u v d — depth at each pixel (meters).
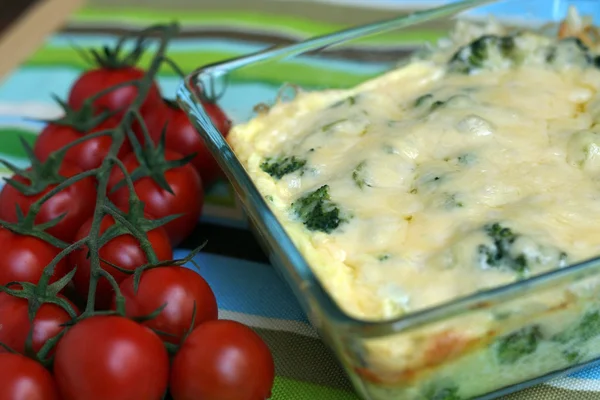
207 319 0.40
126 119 0.46
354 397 0.40
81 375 0.37
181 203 0.45
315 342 0.42
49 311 0.39
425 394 0.37
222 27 0.59
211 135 0.42
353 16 0.58
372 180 0.42
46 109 0.54
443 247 0.39
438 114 0.44
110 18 0.60
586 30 0.49
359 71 0.50
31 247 0.41
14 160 0.51
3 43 0.59
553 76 0.46
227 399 0.38
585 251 0.38
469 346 0.36
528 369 0.39
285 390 0.41
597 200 0.40
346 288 0.38
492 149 0.42
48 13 0.61
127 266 0.41
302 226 0.41
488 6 0.50
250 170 0.44
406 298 0.38
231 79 0.48
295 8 0.59
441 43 0.50
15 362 0.37
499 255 0.38
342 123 0.45
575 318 0.37
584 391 0.40
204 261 0.46
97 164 0.47
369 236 0.40
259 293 0.45
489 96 0.45
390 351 0.35
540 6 0.50
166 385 0.39
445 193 0.40
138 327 0.38
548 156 0.42
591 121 0.44
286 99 0.48
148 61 0.56
